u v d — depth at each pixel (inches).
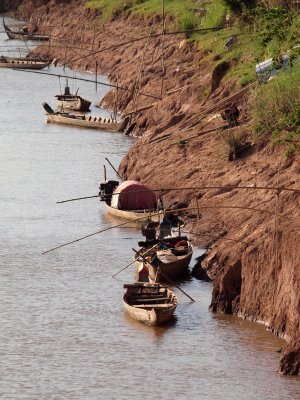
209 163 4783.5
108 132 6914.4
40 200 5000.0
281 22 5054.1
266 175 4328.3
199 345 3196.4
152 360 3095.5
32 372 3016.7
